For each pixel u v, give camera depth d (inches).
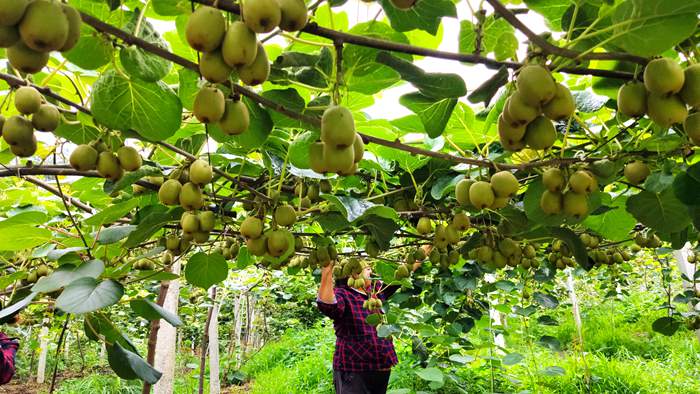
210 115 38.9
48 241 74.8
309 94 63.1
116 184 60.2
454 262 103.3
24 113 43.2
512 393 188.7
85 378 335.6
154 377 63.4
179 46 60.1
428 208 83.4
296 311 476.1
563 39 45.4
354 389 148.4
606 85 56.6
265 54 35.9
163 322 133.7
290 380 274.2
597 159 57.2
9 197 100.9
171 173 59.8
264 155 67.9
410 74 42.8
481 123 74.5
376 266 130.7
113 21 43.3
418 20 45.6
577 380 211.3
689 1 33.0
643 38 36.1
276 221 61.6
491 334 178.9
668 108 38.6
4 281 83.5
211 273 82.5
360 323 150.3
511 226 82.4
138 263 91.3
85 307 48.3
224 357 365.4
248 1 31.8
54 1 29.9
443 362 177.5
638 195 67.2
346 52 44.8
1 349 141.7
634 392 207.9
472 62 40.2
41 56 31.9
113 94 45.5
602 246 126.5
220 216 76.3
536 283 187.9
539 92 38.3
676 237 91.8
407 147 54.0
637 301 425.7
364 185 90.5
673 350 281.7
